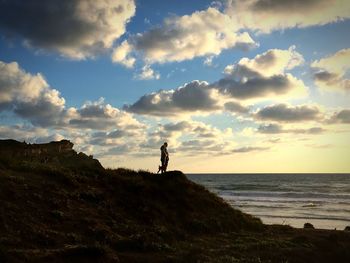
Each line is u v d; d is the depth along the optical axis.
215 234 21.34
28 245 15.03
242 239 20.53
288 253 18.05
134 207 21.30
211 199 25.28
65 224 17.52
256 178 190.12
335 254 18.83
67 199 19.72
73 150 32.62
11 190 18.61
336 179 161.25
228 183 134.62
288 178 180.12
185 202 23.44
